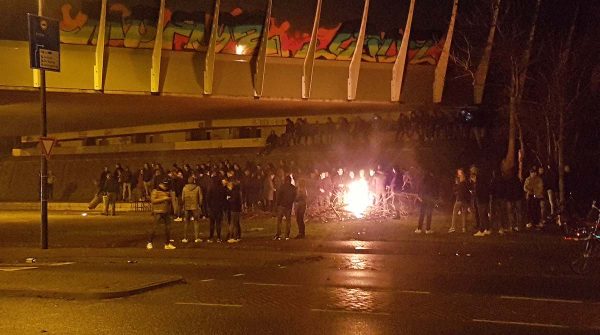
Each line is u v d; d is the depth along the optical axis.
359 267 15.62
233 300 11.32
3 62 34.28
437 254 17.77
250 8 37.06
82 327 9.28
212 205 20.98
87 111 45.19
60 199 49.06
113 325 9.40
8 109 43.19
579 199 29.02
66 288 11.89
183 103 41.56
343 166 35.59
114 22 35.56
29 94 36.81
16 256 18.16
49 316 10.05
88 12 34.97
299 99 39.78
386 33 38.91
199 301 11.24
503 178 21.34
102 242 21.45
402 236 21.36
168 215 19.42
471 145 37.03
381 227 24.16
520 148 30.28
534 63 31.91
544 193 23.50
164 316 10.00
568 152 30.92
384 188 27.81
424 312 10.22
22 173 53.59
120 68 36.84
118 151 54.69
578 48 32.16
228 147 49.44
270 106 43.31
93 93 36.81
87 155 54.03
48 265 16.42
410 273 14.60
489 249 18.39
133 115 48.31
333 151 40.09
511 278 13.84
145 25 36.06
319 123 46.00
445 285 12.91
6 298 11.61
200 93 38.31
